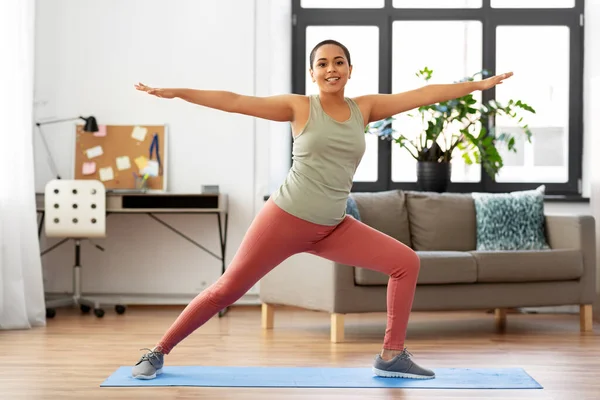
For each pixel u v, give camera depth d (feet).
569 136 22.59
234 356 14.38
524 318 20.17
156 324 18.53
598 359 14.30
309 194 11.48
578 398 11.12
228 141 22.07
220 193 21.74
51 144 21.97
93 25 22.06
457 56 23.02
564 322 19.42
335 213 11.69
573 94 22.66
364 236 12.04
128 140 21.99
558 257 17.66
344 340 16.33
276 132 22.29
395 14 22.85
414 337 16.89
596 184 20.72
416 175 22.38
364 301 16.26
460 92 12.04
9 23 18.10
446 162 21.03
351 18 22.82
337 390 11.58
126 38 22.07
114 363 13.61
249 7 22.12
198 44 22.13
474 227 19.69
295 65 22.91
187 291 22.07
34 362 13.71
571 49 22.71
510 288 17.49
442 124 20.80
